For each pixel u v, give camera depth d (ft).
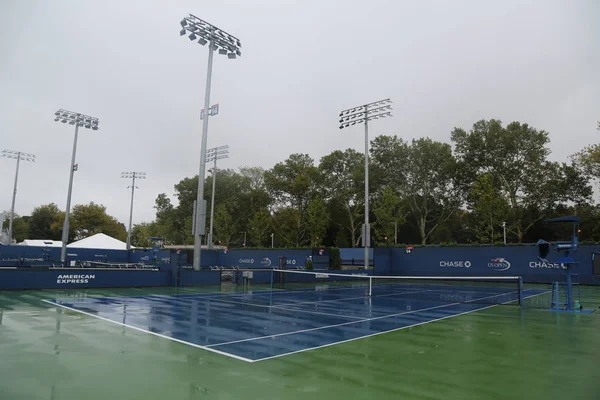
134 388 17.47
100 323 34.09
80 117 115.65
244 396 16.62
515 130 170.60
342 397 16.65
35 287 61.11
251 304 51.11
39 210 281.74
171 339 28.22
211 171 174.91
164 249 142.20
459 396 16.94
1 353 23.48
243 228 226.38
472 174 180.96
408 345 27.63
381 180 197.36
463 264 111.34
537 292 75.66
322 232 173.47
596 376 20.15
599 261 57.00
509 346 27.53
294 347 26.48
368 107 112.37
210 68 82.43
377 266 122.11
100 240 162.61
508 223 167.94
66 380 18.47
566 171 166.81
